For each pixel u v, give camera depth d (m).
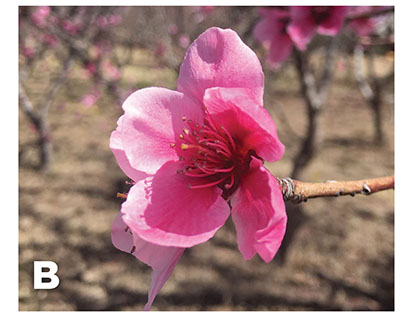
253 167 1.01
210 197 1.04
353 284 4.59
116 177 7.05
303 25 2.39
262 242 0.87
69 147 8.24
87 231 5.51
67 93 11.02
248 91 0.94
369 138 9.30
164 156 1.04
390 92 8.77
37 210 5.94
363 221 5.89
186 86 1.06
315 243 5.30
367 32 2.81
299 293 4.41
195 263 4.85
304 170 4.57
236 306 4.22
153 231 0.94
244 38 3.80
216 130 1.08
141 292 4.41
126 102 1.02
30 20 4.98
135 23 5.98
